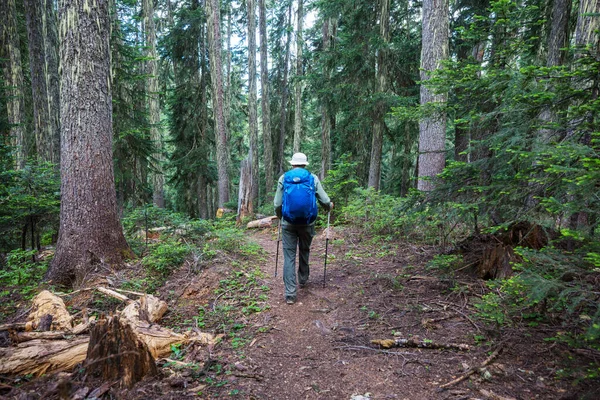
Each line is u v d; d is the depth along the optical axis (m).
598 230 2.54
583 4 5.21
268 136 19.42
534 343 2.72
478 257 4.32
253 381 2.58
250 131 17.48
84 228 5.33
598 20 5.08
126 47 11.29
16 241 7.70
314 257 6.25
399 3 13.78
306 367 2.80
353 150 15.68
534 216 3.06
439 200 4.09
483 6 9.66
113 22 11.16
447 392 2.32
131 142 12.24
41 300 3.99
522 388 2.26
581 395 2.10
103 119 5.55
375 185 12.52
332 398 2.38
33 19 11.62
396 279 4.45
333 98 14.12
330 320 3.65
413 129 13.67
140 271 5.17
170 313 4.02
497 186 3.32
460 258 4.46
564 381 2.27
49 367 2.56
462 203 3.68
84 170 5.33
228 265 5.31
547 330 2.86
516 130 3.11
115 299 4.37
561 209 2.42
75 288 5.00
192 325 3.68
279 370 2.76
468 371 2.50
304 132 25.95
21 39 15.27
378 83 11.97
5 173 6.50
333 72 14.50
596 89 2.84
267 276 5.14
